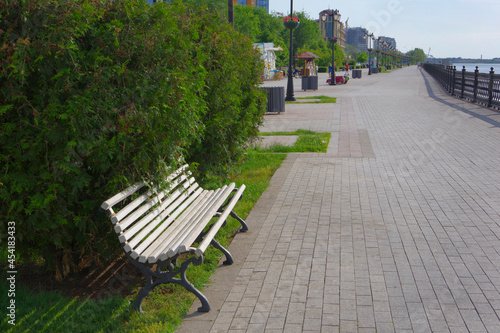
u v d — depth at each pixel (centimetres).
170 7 455
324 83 4634
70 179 405
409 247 523
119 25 402
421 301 400
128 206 403
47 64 375
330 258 497
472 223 596
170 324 370
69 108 377
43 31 370
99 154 405
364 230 580
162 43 448
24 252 442
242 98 768
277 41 8744
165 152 450
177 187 521
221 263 493
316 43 9731
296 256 505
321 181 832
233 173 860
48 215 399
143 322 378
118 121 403
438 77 4031
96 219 440
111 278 471
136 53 429
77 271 479
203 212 492
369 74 6925
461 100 2369
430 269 464
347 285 433
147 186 453
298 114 1914
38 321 382
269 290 427
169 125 445
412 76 6009
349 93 3094
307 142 1211
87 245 451
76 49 378
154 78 438
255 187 787
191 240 398
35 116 372
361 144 1195
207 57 590
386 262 483
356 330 357
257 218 639
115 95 408
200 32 661
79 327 374
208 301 399
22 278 467
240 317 382
